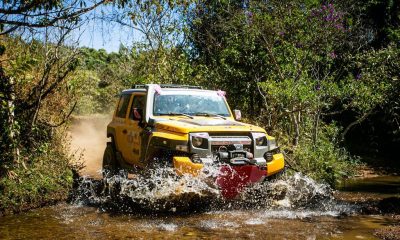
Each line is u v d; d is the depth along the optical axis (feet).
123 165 27.17
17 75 23.79
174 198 20.93
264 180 23.30
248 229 18.90
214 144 21.68
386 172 38.40
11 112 23.41
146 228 18.85
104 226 19.11
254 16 38.37
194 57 44.93
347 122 51.29
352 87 34.58
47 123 27.91
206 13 44.62
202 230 18.65
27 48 27.07
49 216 20.72
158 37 42.29
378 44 49.34
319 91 33.96
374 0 46.85
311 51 37.04
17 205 21.83
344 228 19.17
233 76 39.68
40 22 19.17
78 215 21.02
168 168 21.22
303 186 23.88
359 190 29.48
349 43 39.91
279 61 37.96
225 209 22.70
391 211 22.62
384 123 46.55
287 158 31.86
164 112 25.23
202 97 26.94
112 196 24.02
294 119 34.47
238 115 26.81
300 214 21.86
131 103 27.63
